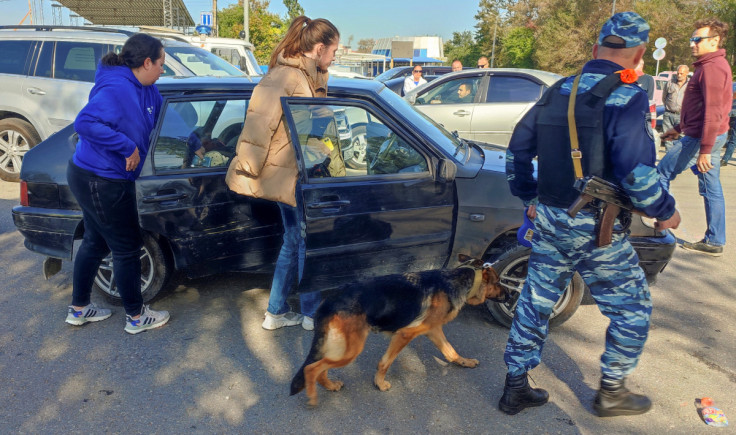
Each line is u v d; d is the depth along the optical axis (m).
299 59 3.22
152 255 3.71
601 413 2.79
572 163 2.44
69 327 3.62
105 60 3.17
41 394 2.91
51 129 7.39
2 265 4.58
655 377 3.16
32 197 3.73
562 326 3.77
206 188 3.53
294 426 2.71
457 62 11.77
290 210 3.37
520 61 52.38
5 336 3.48
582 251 2.55
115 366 3.19
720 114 4.70
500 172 3.51
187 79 3.78
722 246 5.32
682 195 7.99
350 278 3.42
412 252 3.53
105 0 24.72
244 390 2.99
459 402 2.93
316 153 3.33
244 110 3.75
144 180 3.38
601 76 2.40
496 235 3.51
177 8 26.34
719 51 4.68
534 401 2.84
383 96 3.81
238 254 3.72
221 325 3.69
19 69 7.41
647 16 36.91
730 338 3.64
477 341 3.54
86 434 2.62
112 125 3.05
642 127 2.30
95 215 3.22
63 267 4.56
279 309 3.59
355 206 3.31
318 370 2.77
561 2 44.62
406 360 3.34
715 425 2.73
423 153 3.50
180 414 2.78
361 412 2.84
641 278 2.62
